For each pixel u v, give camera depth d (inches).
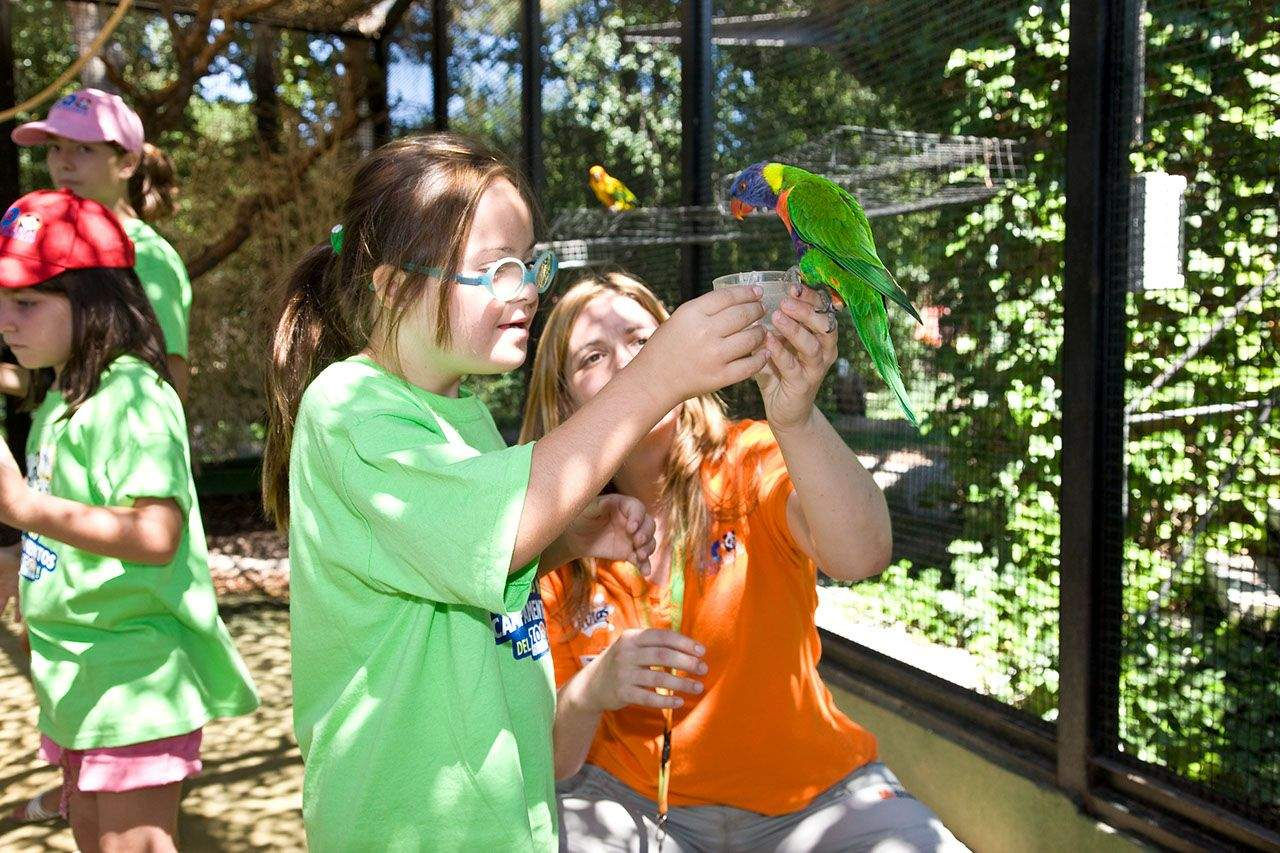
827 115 131.3
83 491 90.5
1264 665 91.7
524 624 60.4
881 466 131.5
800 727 71.5
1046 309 109.3
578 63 184.9
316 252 64.8
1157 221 93.1
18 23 271.9
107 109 140.4
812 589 75.4
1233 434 95.3
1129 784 96.6
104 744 88.2
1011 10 110.7
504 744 54.5
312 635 56.2
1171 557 98.8
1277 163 90.0
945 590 122.2
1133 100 95.6
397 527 49.1
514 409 212.2
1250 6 90.4
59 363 93.2
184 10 274.2
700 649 65.4
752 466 74.8
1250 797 89.8
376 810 54.1
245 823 132.6
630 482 77.3
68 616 88.9
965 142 116.0
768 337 57.0
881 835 67.2
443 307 54.0
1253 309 93.4
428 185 54.3
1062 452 100.1
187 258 292.7
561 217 171.6
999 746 109.9
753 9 141.6
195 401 296.7
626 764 73.8
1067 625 100.0
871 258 67.7
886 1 124.0
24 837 127.0
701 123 151.3
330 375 55.5
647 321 79.7
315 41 292.4
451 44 247.3
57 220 90.9
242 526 293.1
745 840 71.3
